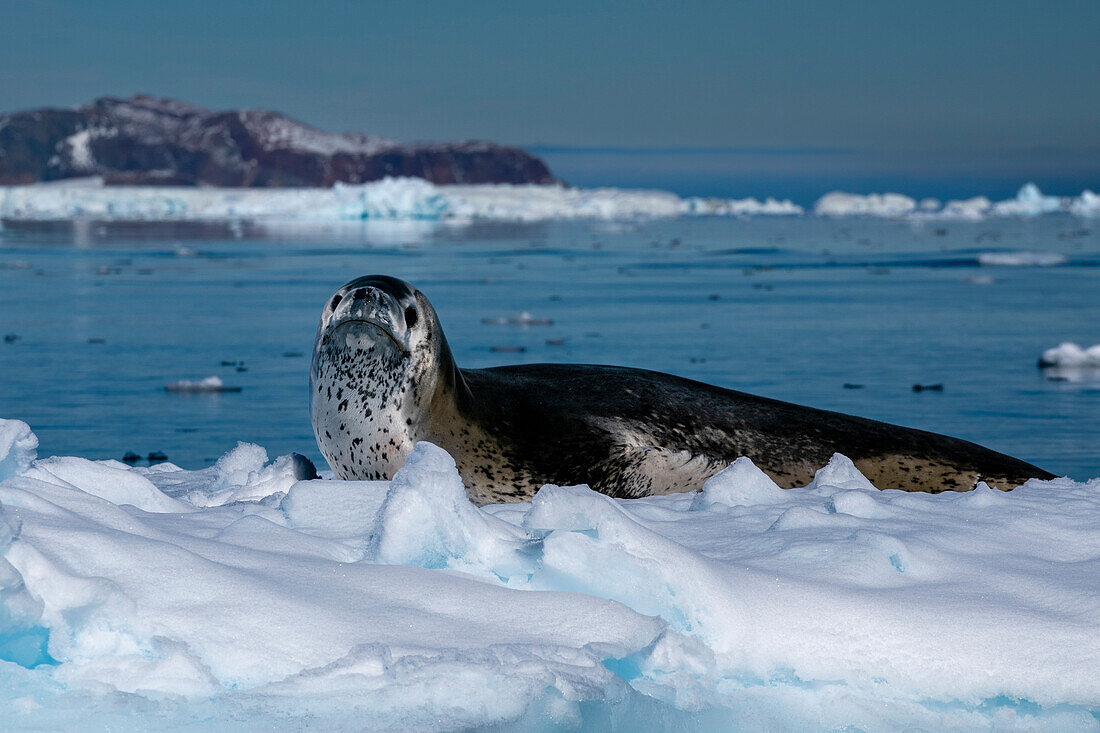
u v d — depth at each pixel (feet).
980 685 40.42
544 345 317.22
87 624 37.45
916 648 41.60
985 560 49.34
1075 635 41.75
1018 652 41.16
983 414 202.49
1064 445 171.01
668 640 40.68
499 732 34.17
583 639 39.34
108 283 545.03
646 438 75.51
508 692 35.32
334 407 70.18
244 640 37.19
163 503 55.16
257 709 34.30
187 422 196.03
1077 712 39.52
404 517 45.68
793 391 232.32
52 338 330.75
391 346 68.54
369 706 34.76
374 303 68.18
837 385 241.55
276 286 531.50
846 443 80.94
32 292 490.49
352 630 38.40
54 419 198.59
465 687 35.60
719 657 41.70
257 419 199.72
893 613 43.04
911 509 57.67
